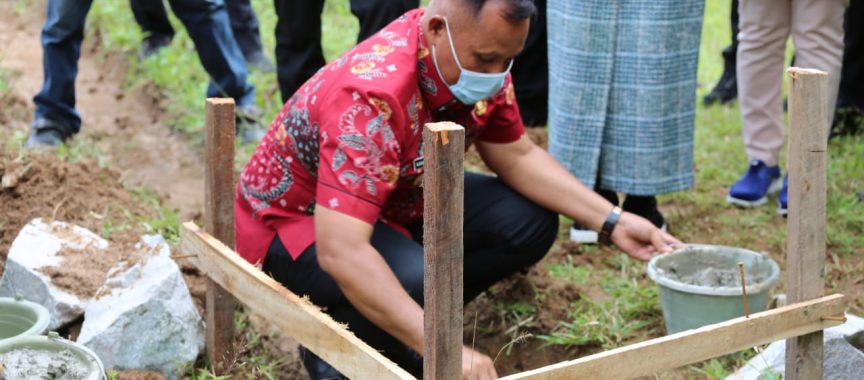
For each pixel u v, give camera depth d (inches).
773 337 100.1
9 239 143.4
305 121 106.7
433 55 101.1
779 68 170.2
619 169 155.8
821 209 99.8
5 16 269.0
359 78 101.3
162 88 223.1
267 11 274.4
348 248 99.2
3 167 151.0
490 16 96.0
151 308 115.1
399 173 108.1
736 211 176.4
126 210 156.4
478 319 139.3
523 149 121.8
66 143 188.4
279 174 113.0
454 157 77.3
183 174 190.2
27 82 224.8
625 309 140.9
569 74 153.5
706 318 123.0
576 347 134.0
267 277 105.7
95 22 259.1
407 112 102.7
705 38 277.7
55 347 103.7
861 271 151.7
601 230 121.0
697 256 130.8
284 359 128.8
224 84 199.8
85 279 125.0
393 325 99.0
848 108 204.7
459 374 83.0
